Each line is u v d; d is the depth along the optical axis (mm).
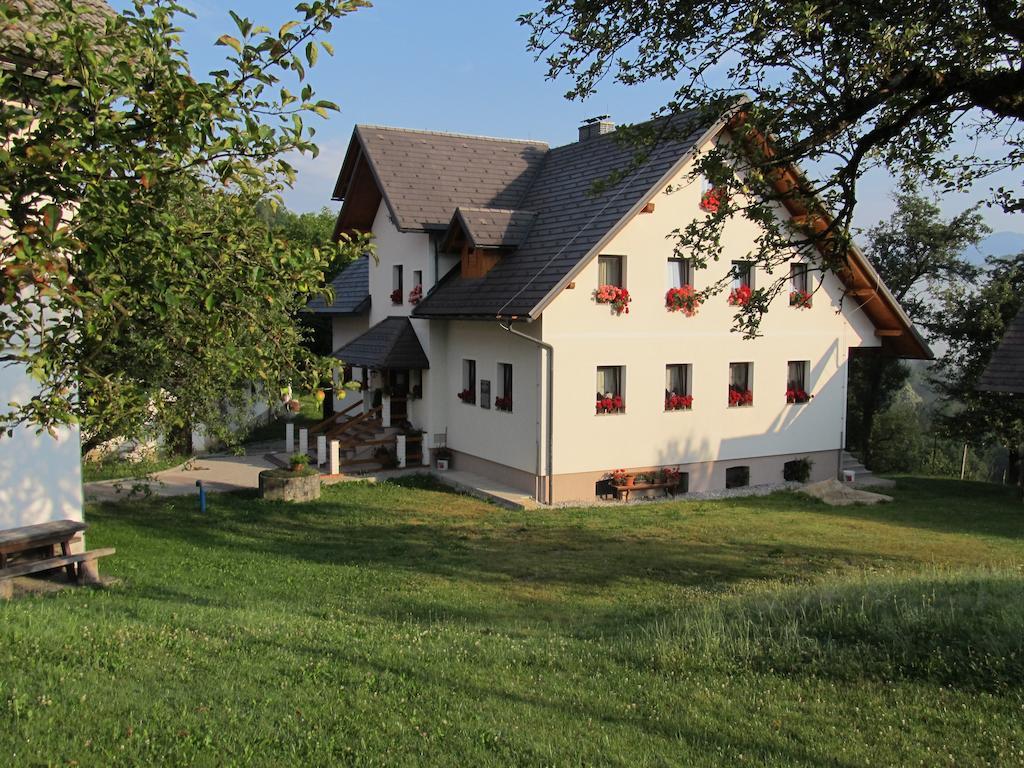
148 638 7379
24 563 10148
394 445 22984
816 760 5301
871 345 24219
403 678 6586
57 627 7512
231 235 6434
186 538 14852
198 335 6754
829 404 23578
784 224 11266
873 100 9367
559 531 16203
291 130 5957
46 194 5547
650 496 20609
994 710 5992
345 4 5590
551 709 6059
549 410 19125
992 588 8945
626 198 19266
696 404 21172
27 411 5812
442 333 23031
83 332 6125
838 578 11594
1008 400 25453
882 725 5820
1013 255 26766
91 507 17125
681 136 11023
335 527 16453
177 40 6062
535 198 23453
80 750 4977
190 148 5973
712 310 21156
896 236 29875
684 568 13203
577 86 10625
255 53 5719
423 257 23219
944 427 27078
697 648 7551
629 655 7461
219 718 5535
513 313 18188
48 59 6078
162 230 5902
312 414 33969
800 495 20938
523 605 10969
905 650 7031
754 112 9859
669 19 9789
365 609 10383
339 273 31953
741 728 5770
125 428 8469
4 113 5320
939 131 10242
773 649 7379
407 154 24297
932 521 18016
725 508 19078
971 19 8516
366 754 5113
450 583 12141
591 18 10023
